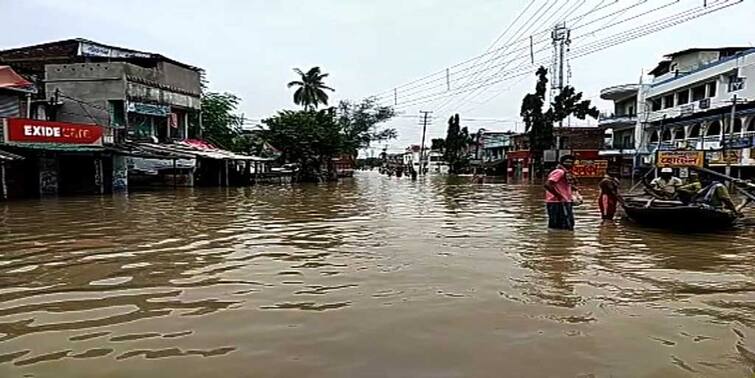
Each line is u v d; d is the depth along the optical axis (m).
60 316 6.04
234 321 5.83
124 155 27.94
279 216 17.02
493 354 4.85
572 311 6.19
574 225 14.24
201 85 38.84
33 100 29.27
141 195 26.67
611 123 53.25
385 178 67.44
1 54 34.69
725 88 37.56
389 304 6.46
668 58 48.31
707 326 5.67
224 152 36.59
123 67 30.25
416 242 11.39
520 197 27.67
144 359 4.75
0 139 21.95
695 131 40.97
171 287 7.36
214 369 4.52
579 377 4.36
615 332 5.46
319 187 39.25
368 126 73.88
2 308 6.38
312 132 49.41
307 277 7.95
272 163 49.22
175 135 35.00
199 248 10.55
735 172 31.56
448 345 5.08
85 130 25.48
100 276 8.05
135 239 11.71
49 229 13.30
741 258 9.63
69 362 4.69
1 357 4.82
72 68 30.53
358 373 4.43
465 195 29.58
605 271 8.42
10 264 8.94
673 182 15.73
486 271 8.37
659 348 5.02
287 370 4.49
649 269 8.61
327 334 5.39
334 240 11.70
